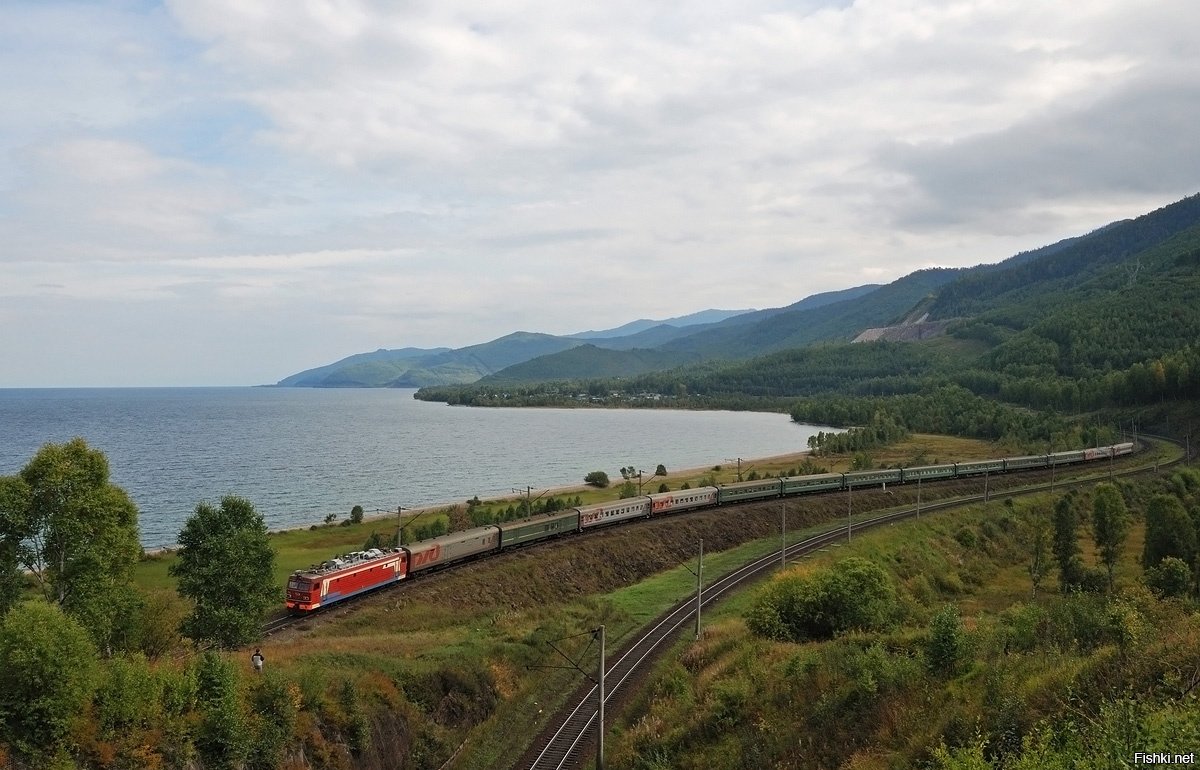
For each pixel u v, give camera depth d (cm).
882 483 11362
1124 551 7750
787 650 4181
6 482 3697
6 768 2464
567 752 3822
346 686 3675
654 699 4228
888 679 2984
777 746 2961
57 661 2633
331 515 11612
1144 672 2155
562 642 5388
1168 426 16662
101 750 2677
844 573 4941
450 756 3931
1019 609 3859
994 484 11656
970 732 2298
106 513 3925
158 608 4331
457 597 6322
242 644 4522
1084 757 1772
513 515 9781
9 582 3675
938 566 7469
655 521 9175
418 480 16875
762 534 9412
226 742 2997
